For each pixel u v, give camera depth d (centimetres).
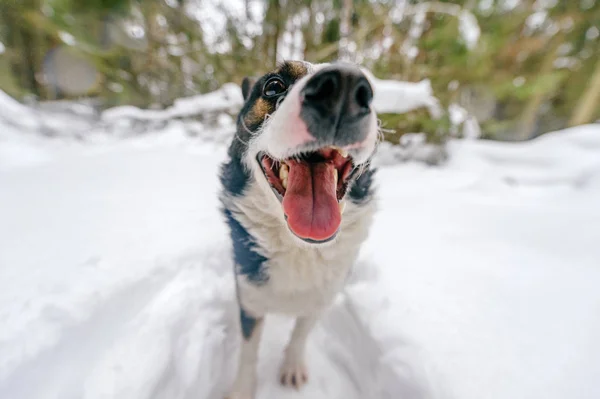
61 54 138
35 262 33
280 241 26
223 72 130
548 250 44
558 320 30
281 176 24
